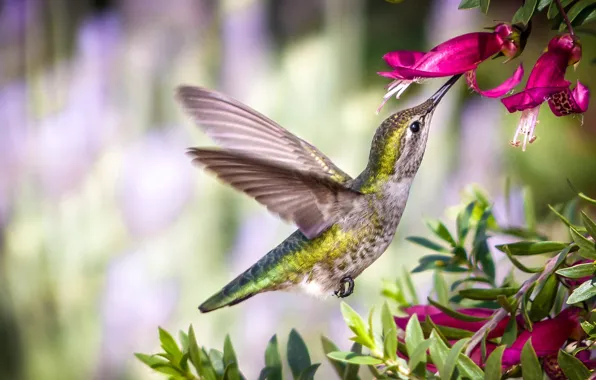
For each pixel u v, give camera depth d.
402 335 3.51
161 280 10.57
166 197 10.74
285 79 11.75
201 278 10.52
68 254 10.91
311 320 9.70
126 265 10.62
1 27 11.66
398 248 10.15
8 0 11.72
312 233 4.07
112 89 11.53
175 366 3.57
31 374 10.70
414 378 3.09
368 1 12.27
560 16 3.27
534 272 3.15
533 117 3.22
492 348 3.18
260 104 11.68
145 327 10.55
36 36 11.67
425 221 4.17
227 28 11.62
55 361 10.67
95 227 11.01
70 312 10.83
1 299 10.86
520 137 10.31
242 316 9.90
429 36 11.74
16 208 11.20
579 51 3.21
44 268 10.92
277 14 11.91
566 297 3.41
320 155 4.41
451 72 3.30
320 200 4.14
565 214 4.42
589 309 3.16
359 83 11.95
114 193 11.01
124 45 11.61
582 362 2.98
